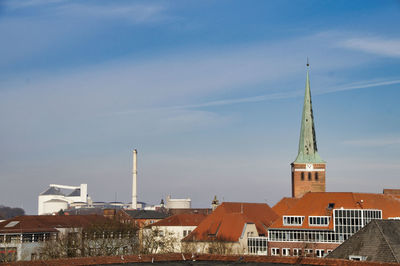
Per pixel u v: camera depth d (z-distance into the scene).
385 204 178.62
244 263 77.06
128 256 79.00
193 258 80.44
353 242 111.62
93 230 159.50
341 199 172.38
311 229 168.50
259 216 198.50
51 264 73.44
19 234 158.75
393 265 69.56
